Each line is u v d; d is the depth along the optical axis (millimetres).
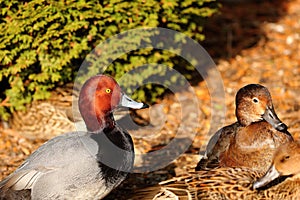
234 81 14656
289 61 15625
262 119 9688
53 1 11281
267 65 15391
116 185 9070
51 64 11586
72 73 12328
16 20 11219
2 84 12320
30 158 9023
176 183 9141
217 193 8906
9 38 11094
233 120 13156
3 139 12164
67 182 8727
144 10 12000
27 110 12227
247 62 15508
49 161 8758
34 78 11789
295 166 8656
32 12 11195
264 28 17250
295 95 14062
